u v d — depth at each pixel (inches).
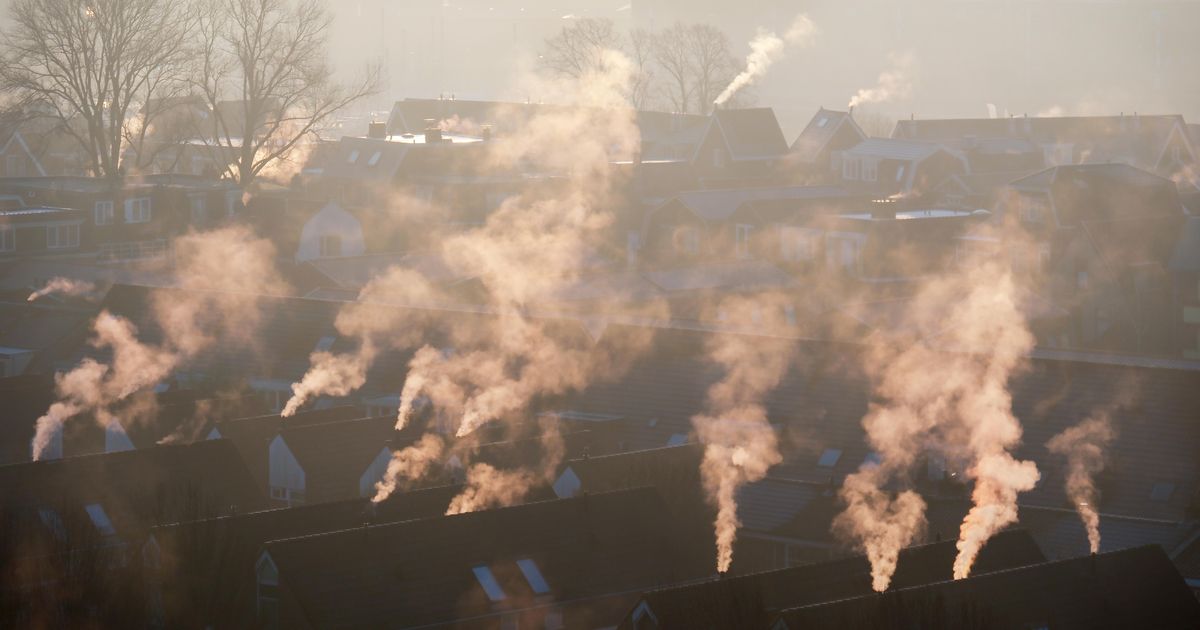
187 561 5880.9
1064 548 6658.5
